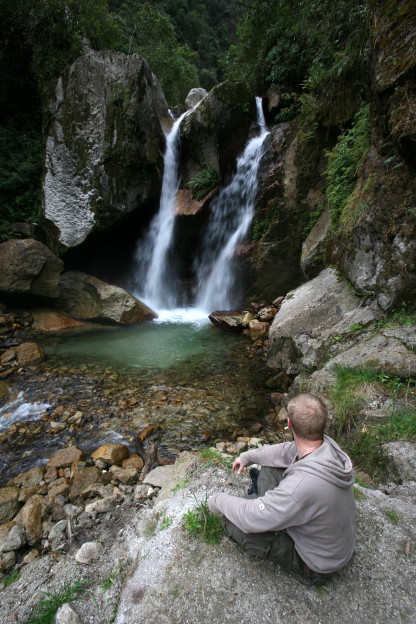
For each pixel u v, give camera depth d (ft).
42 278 25.03
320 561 4.86
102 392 16.16
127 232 32.42
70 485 10.38
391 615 5.04
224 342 22.44
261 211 27.37
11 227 28.68
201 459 8.73
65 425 13.71
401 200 13.55
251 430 13.44
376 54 14.06
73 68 28.94
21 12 30.99
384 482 8.95
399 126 12.21
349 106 22.03
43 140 30.14
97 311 26.27
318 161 24.82
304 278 25.72
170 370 18.42
